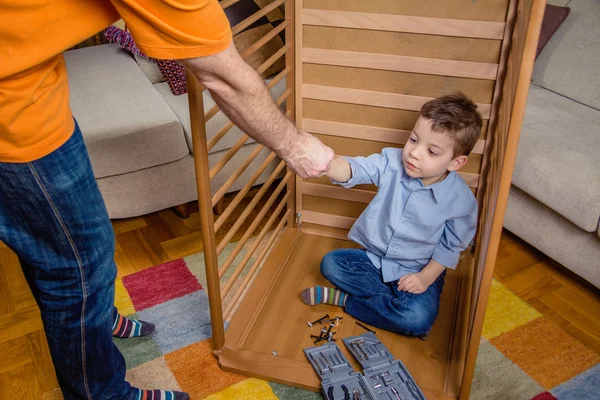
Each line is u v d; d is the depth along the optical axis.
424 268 1.48
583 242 1.56
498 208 1.01
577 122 1.78
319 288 1.54
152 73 2.11
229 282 1.46
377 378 1.30
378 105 1.56
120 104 1.84
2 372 1.40
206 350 1.46
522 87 0.90
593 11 1.95
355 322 1.52
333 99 1.59
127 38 2.11
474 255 1.70
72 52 2.33
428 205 1.43
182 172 1.86
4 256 1.79
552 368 1.40
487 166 1.54
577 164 1.54
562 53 1.99
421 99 1.51
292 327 1.50
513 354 1.44
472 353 1.19
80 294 0.96
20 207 0.86
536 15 0.85
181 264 1.76
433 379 1.36
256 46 1.32
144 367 1.41
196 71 0.81
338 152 1.69
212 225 1.26
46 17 0.72
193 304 1.61
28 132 0.79
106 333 1.04
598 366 1.41
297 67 1.57
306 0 1.47
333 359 1.36
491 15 1.34
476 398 1.32
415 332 1.45
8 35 0.71
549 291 1.65
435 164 1.33
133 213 1.85
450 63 1.43
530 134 1.69
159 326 1.54
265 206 1.65
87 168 0.91
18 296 1.64
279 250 1.77
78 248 0.92
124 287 1.67
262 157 1.99
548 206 1.61
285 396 1.32
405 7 1.40
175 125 1.77
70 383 1.09
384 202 1.50
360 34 1.48
